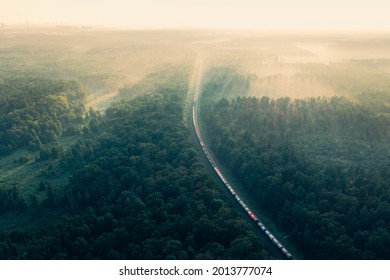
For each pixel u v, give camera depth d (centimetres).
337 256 17312
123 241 18200
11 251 18125
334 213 19575
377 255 17012
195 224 18450
